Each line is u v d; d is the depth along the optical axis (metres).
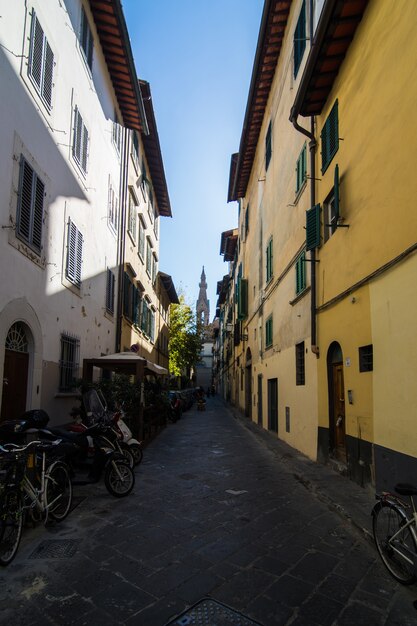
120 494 7.23
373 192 7.12
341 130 8.72
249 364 23.69
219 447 13.36
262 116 19.17
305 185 11.32
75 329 10.90
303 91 9.48
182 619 3.53
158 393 16.84
